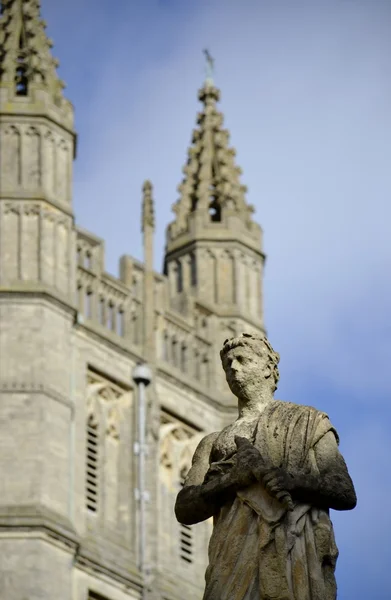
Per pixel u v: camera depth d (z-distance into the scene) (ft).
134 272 196.44
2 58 196.95
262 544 39.99
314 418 41.34
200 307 201.98
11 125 192.65
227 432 42.06
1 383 178.60
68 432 180.24
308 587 39.65
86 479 180.96
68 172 193.77
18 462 174.91
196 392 196.24
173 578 183.73
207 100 216.33
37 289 183.21
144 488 185.37
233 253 205.87
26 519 169.89
